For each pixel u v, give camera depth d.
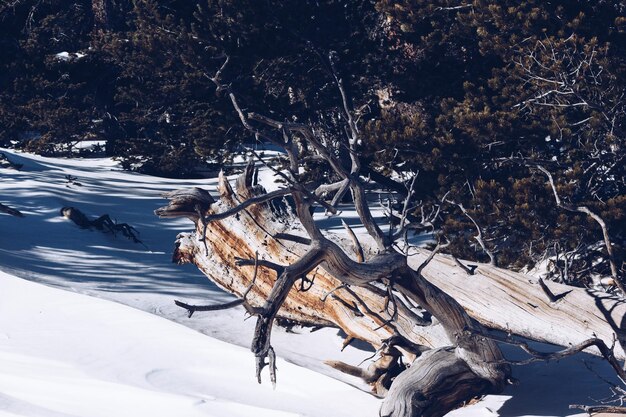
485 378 11.26
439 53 25.53
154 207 32.53
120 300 16.47
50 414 10.06
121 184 38.28
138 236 26.53
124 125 48.38
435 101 26.12
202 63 30.12
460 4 24.72
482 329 11.11
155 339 13.31
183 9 38.34
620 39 21.12
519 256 18.94
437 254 13.91
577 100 21.11
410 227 13.72
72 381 11.41
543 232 18.80
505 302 12.77
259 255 14.08
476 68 25.19
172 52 32.78
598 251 18.16
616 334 11.91
